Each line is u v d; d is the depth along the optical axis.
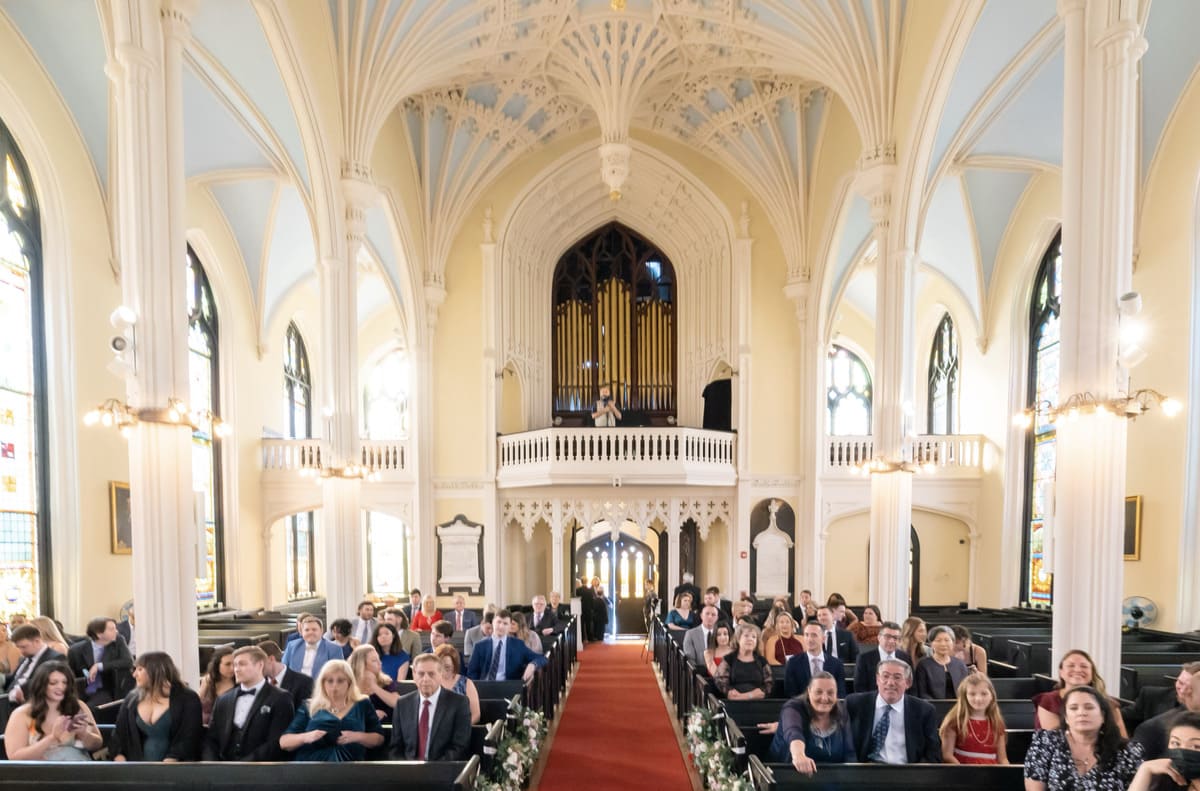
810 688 4.96
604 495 17.03
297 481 16.97
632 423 19.06
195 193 14.47
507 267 17.69
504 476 16.92
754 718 6.27
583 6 13.34
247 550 16.28
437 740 5.15
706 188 17.31
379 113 12.03
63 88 10.54
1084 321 6.93
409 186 16.22
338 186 11.39
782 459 17.08
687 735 8.00
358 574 11.40
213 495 15.56
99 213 11.26
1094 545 6.83
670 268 19.45
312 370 20.72
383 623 7.92
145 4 7.04
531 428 18.50
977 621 12.98
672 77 15.58
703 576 18.77
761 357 17.16
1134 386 11.40
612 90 14.13
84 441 10.73
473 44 13.46
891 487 11.25
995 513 16.28
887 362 11.38
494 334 17.23
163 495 7.13
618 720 9.39
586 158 17.30
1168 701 6.10
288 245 16.62
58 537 10.40
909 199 11.14
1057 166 13.20
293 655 7.36
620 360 19.28
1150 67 10.61
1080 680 5.07
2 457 9.73
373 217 15.67
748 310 17.12
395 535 21.55
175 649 7.12
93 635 7.44
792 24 12.42
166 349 7.20
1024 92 11.70
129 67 7.00
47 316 10.48
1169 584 10.63
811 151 16.30
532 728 6.72
